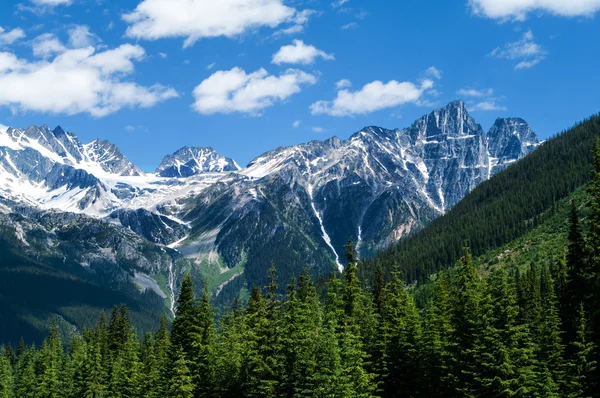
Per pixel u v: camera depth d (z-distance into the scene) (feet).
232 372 329.52
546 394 269.64
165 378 360.48
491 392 263.49
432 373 300.61
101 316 612.29
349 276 357.00
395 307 334.65
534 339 311.68
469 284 312.29
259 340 309.22
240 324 377.91
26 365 586.86
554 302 314.14
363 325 334.03
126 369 456.86
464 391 271.08
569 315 303.68
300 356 287.89
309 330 297.33
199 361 356.59
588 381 276.82
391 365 312.71
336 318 322.34
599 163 276.62
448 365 289.12
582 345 276.82
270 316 346.33
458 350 285.43
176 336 379.55
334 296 343.05
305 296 367.25
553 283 382.22
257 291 394.52
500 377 260.21
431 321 318.04
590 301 283.59
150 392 390.63
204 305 380.99
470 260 361.51
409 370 309.01
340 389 268.82
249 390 313.94
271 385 291.99
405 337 315.37
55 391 498.28
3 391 540.11
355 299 347.77
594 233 276.21
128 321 575.79
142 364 450.71
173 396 333.62
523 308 347.56
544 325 315.37
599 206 274.57
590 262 286.05
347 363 281.54
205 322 376.48
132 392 431.02
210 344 366.63
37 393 506.07
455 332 290.97
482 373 267.18
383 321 332.80
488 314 273.95
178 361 333.83
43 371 527.81
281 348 301.63
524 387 257.14
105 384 481.87
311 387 275.39
